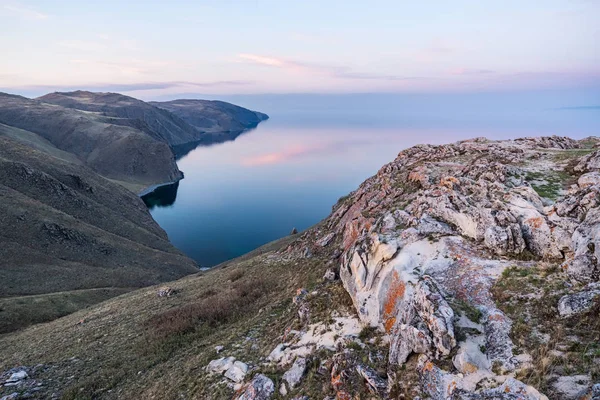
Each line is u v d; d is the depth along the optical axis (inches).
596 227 573.6
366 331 677.9
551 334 463.5
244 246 5536.4
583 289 509.4
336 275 1078.4
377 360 576.7
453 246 739.4
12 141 5713.6
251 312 1178.6
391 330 631.8
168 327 1186.6
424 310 559.2
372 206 1358.3
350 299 835.4
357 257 844.0
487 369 452.8
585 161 935.7
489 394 406.6
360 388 538.3
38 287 2632.9
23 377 1002.7
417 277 672.4
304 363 666.8
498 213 747.4
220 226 6599.4
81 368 1032.2
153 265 3779.5
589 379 381.4
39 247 3225.9
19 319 1865.2
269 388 650.8
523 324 492.7
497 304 552.1
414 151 1797.5
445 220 853.8
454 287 619.2
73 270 3041.3
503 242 682.8
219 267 2613.2
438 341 498.3
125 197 6279.5
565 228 645.3
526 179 924.0
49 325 1628.9
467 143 1616.6
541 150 1244.5
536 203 769.6
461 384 440.8
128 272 3319.4
